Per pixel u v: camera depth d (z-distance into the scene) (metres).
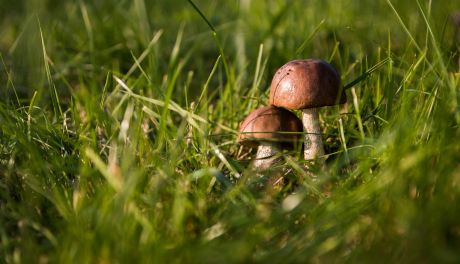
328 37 0.74
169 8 1.00
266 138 0.51
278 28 0.76
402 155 0.43
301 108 0.49
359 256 0.39
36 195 0.46
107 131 0.52
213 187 0.48
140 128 0.49
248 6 0.83
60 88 0.67
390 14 0.73
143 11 0.78
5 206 0.46
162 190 0.45
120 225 0.40
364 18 0.79
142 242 0.40
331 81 0.49
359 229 0.41
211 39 0.83
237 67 0.72
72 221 0.41
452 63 0.58
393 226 0.41
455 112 0.45
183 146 0.51
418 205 0.41
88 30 0.73
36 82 0.66
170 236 0.41
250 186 0.48
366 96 0.55
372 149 0.47
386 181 0.42
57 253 0.39
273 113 0.53
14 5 1.03
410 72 0.52
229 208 0.44
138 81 0.61
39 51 0.70
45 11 0.87
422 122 0.46
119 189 0.42
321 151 0.52
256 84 0.60
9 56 0.74
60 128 0.53
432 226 0.39
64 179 0.48
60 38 0.77
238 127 0.58
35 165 0.46
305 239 0.41
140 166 0.48
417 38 0.64
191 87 0.71
